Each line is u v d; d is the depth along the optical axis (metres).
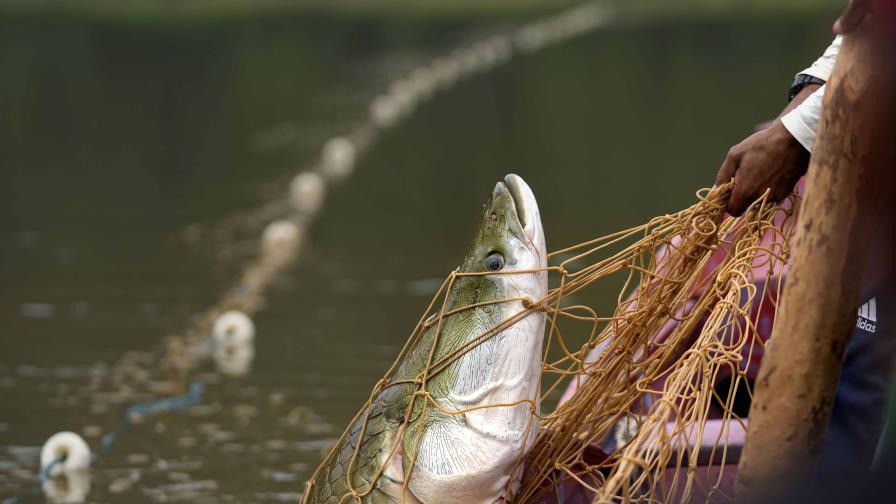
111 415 6.42
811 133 3.28
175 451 5.84
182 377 7.06
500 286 3.42
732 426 3.65
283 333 7.96
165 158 17.52
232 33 35.69
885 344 3.79
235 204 13.62
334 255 10.60
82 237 11.69
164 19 39.91
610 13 39.34
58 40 33.41
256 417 6.30
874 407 3.82
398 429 3.44
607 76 25.30
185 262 10.44
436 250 10.64
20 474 5.59
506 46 31.52
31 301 9.02
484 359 3.38
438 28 36.22
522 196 3.49
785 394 2.82
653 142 17.34
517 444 3.39
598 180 14.39
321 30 36.22
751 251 3.45
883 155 2.55
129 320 8.42
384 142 18.56
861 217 2.66
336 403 6.48
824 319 2.76
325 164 16.45
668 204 12.55
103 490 5.35
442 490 3.37
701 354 3.31
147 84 26.12
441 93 24.28
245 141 19.00
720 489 3.54
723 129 18.27
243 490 5.30
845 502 2.30
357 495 3.45
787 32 31.17
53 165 16.98
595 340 3.63
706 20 35.66
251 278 9.68
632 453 3.16
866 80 2.54
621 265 3.57
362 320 8.23
